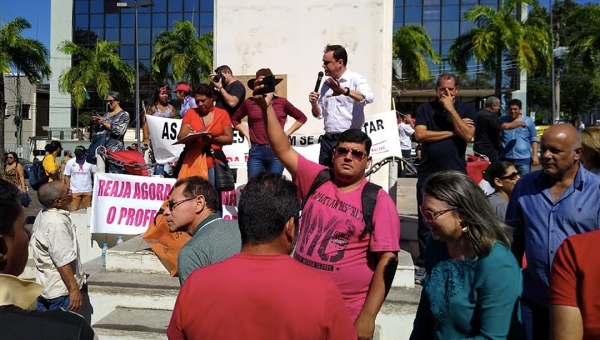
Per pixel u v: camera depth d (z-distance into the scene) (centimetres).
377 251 326
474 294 269
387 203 334
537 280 350
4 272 204
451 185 275
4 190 207
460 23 4538
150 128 762
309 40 796
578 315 234
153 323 530
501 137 920
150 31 5088
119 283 579
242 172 774
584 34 3794
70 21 5138
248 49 809
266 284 220
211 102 627
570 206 340
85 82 4244
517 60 3506
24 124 5800
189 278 230
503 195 522
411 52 3762
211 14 5038
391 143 714
